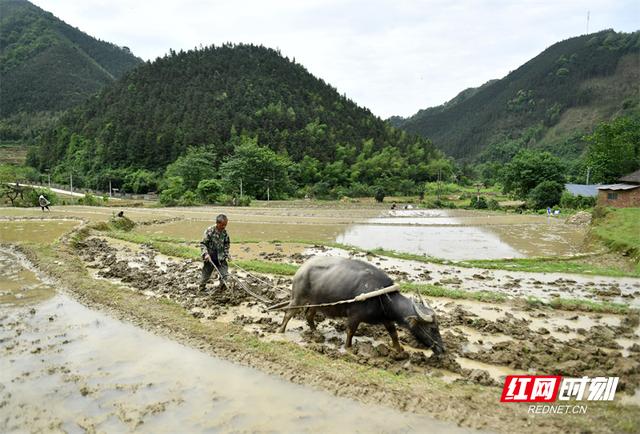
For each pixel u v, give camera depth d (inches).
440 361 257.3
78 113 4918.8
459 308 364.5
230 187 2800.2
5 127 5748.0
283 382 237.8
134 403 216.5
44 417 204.5
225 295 386.0
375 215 1485.0
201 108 4507.9
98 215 1154.0
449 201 2674.7
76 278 432.8
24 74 7746.1
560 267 570.6
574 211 1701.5
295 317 344.2
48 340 292.2
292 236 893.2
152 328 313.1
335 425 198.5
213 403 217.0
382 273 275.1
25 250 581.0
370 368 252.2
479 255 699.4
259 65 6043.3
